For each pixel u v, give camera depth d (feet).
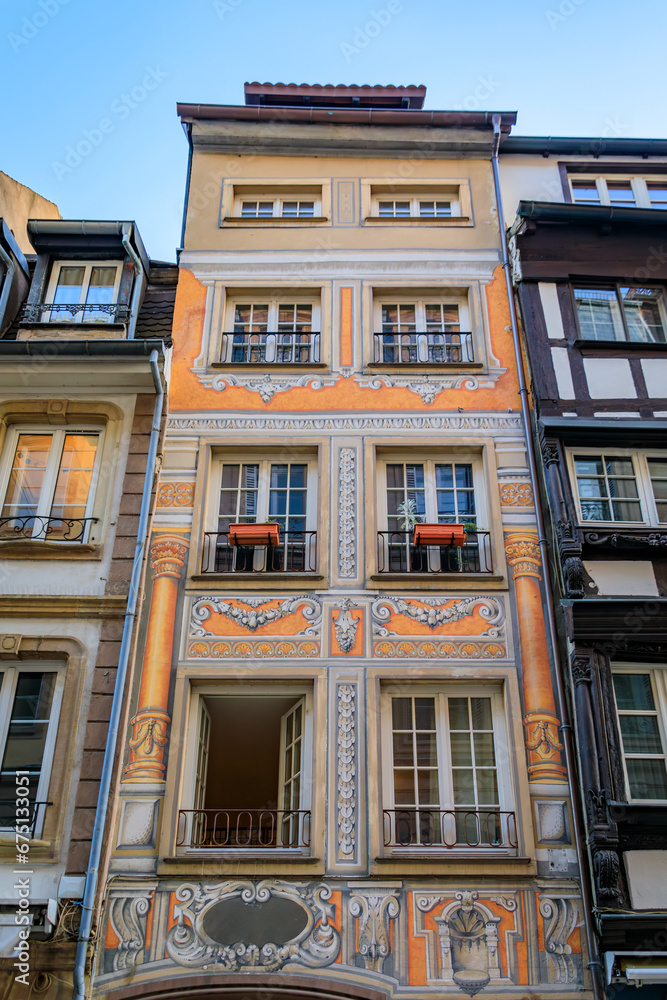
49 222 46.70
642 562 39.37
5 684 36.19
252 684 37.73
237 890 33.53
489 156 53.01
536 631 38.42
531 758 35.99
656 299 47.32
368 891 33.55
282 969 32.24
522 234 47.37
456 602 39.09
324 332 46.60
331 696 37.01
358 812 34.94
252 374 45.21
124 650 35.86
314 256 48.96
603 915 32.04
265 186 52.06
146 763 35.45
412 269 48.62
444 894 33.50
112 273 47.37
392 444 43.19
